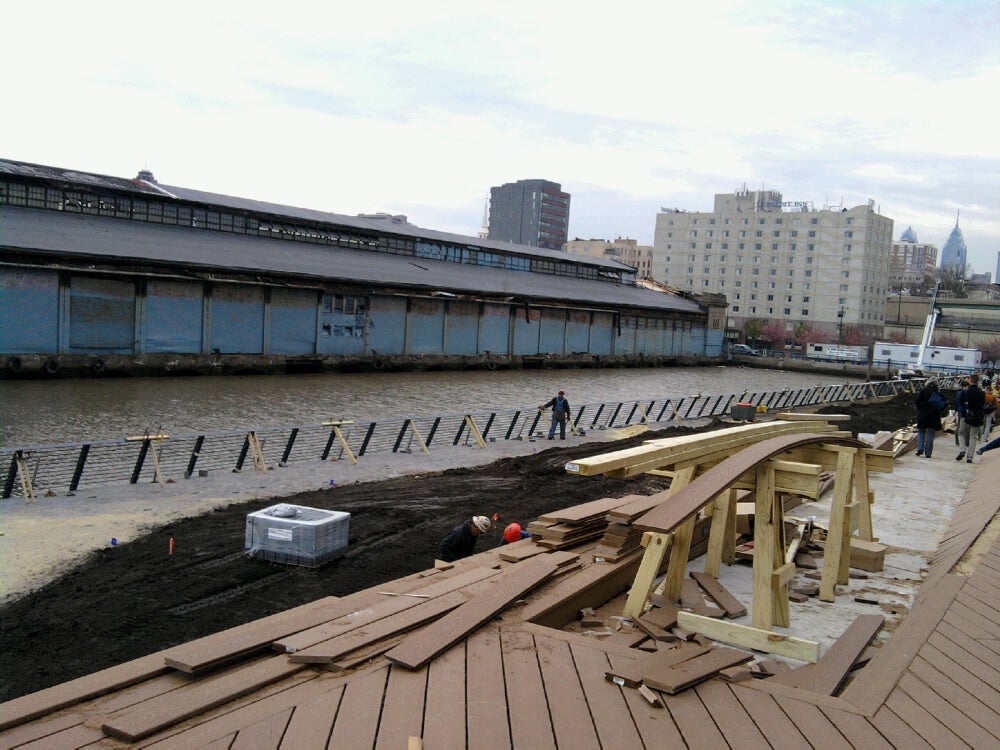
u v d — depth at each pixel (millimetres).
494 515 12750
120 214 50188
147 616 7965
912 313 111562
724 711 4266
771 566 6535
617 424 30438
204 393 34188
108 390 33531
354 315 52375
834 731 4086
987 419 23625
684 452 6492
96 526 11492
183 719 3941
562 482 15953
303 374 48125
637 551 7590
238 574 9352
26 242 37594
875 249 119062
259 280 46094
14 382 35188
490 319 62625
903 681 4812
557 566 6719
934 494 14039
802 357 101188
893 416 35219
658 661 4805
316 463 17781
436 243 71688
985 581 7406
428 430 25078
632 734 3953
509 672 4629
